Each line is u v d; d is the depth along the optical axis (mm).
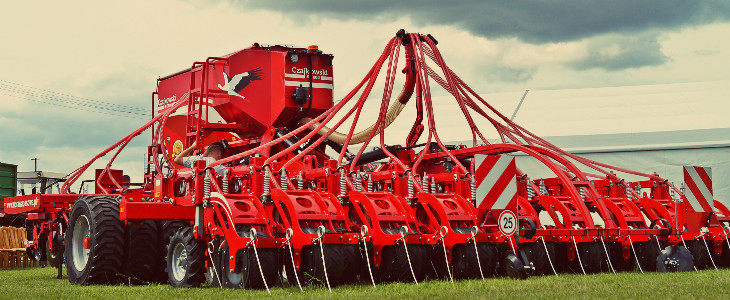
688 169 12000
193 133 13578
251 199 10109
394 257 9977
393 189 11055
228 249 9859
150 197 12906
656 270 11609
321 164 13461
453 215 10250
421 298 8125
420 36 12680
